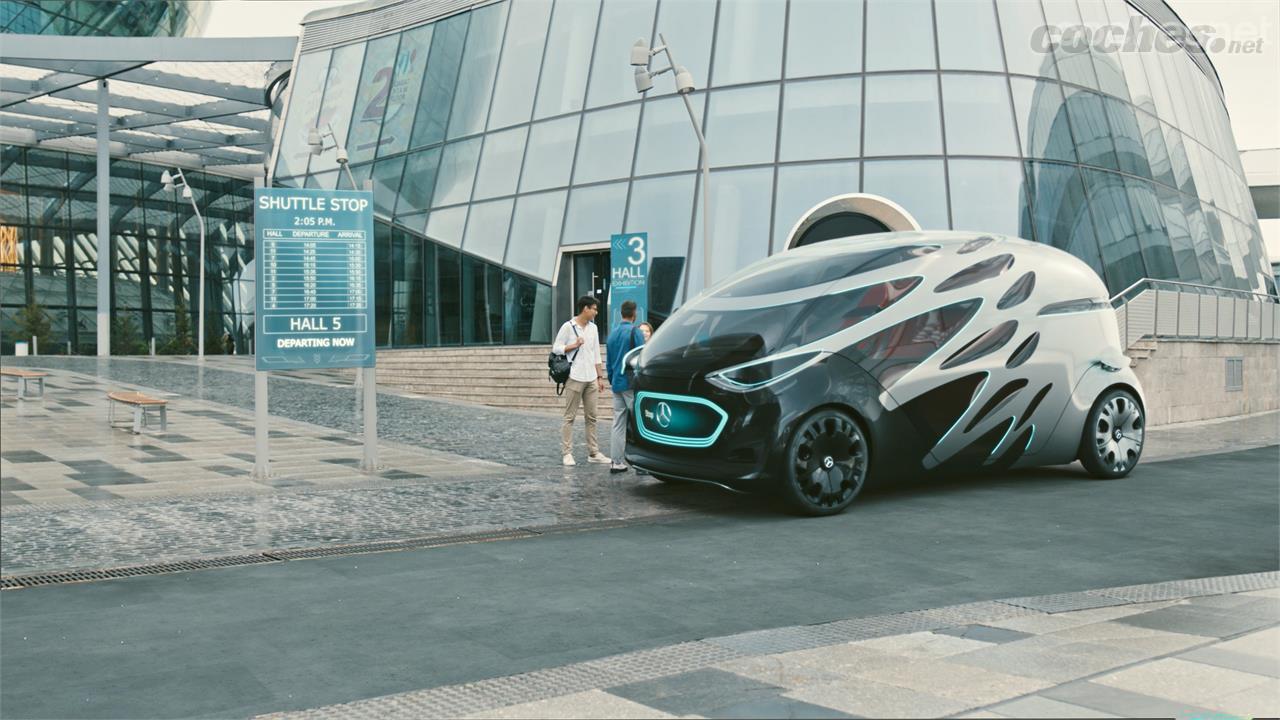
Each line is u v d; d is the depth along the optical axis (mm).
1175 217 22422
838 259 9266
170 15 51500
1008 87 19547
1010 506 8711
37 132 54469
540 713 3479
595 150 22141
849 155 19094
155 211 60469
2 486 9852
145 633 4945
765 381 8344
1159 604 5094
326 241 10930
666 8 22219
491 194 24219
